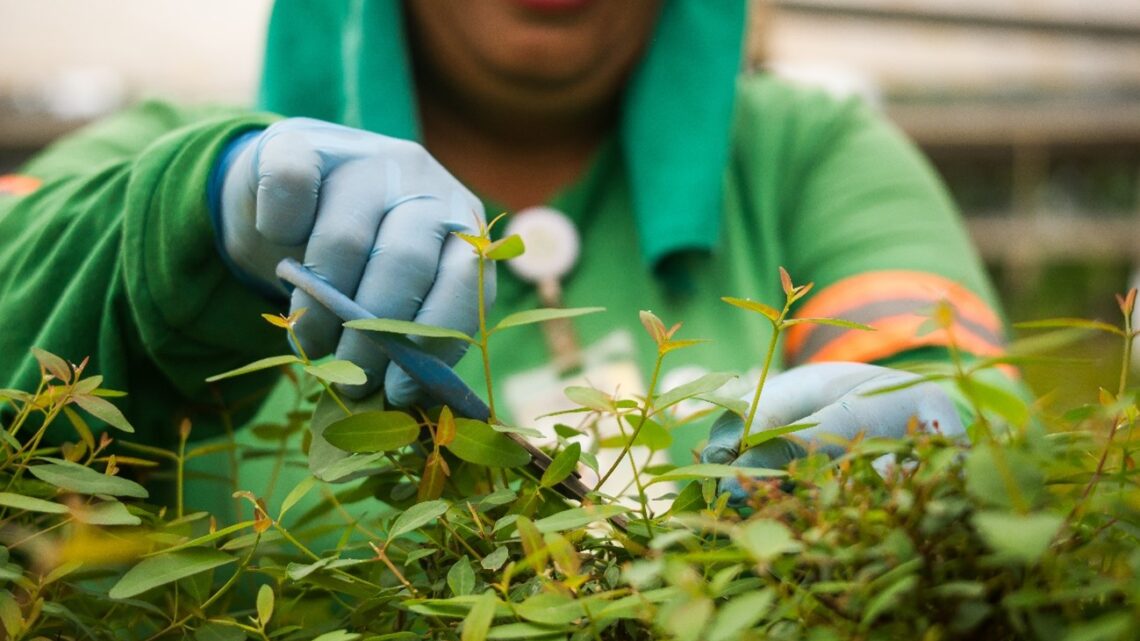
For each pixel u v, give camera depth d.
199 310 0.75
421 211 0.67
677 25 1.12
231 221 0.72
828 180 1.16
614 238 1.10
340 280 0.66
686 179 1.07
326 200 0.67
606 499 0.59
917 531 0.49
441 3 1.05
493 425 0.59
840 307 1.00
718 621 0.44
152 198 0.76
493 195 1.12
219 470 0.92
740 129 1.18
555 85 1.06
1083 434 0.54
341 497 0.67
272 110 1.15
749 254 1.12
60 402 0.61
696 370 1.01
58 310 0.77
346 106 1.09
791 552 0.50
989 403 0.49
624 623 0.53
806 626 0.49
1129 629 0.44
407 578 0.60
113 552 0.57
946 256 1.07
